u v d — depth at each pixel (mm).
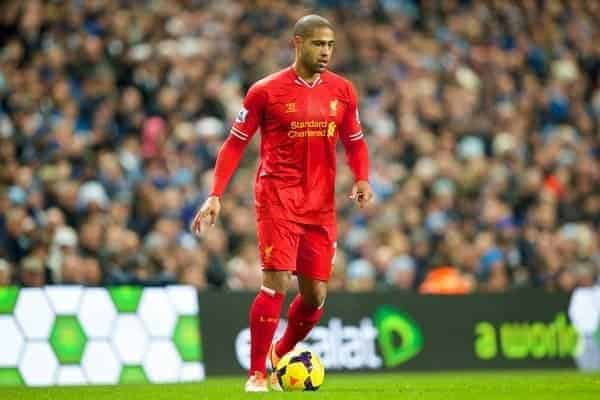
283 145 28359
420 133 66125
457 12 80375
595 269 62688
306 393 26875
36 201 49906
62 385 36188
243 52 68062
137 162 57156
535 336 47281
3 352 37562
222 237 51562
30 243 46594
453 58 75438
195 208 54812
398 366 44312
